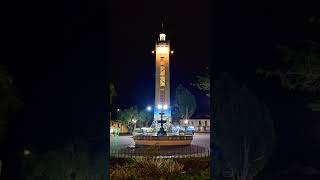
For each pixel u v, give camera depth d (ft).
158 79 123.03
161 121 93.97
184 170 47.37
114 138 110.73
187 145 81.66
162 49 122.62
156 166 44.68
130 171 44.11
